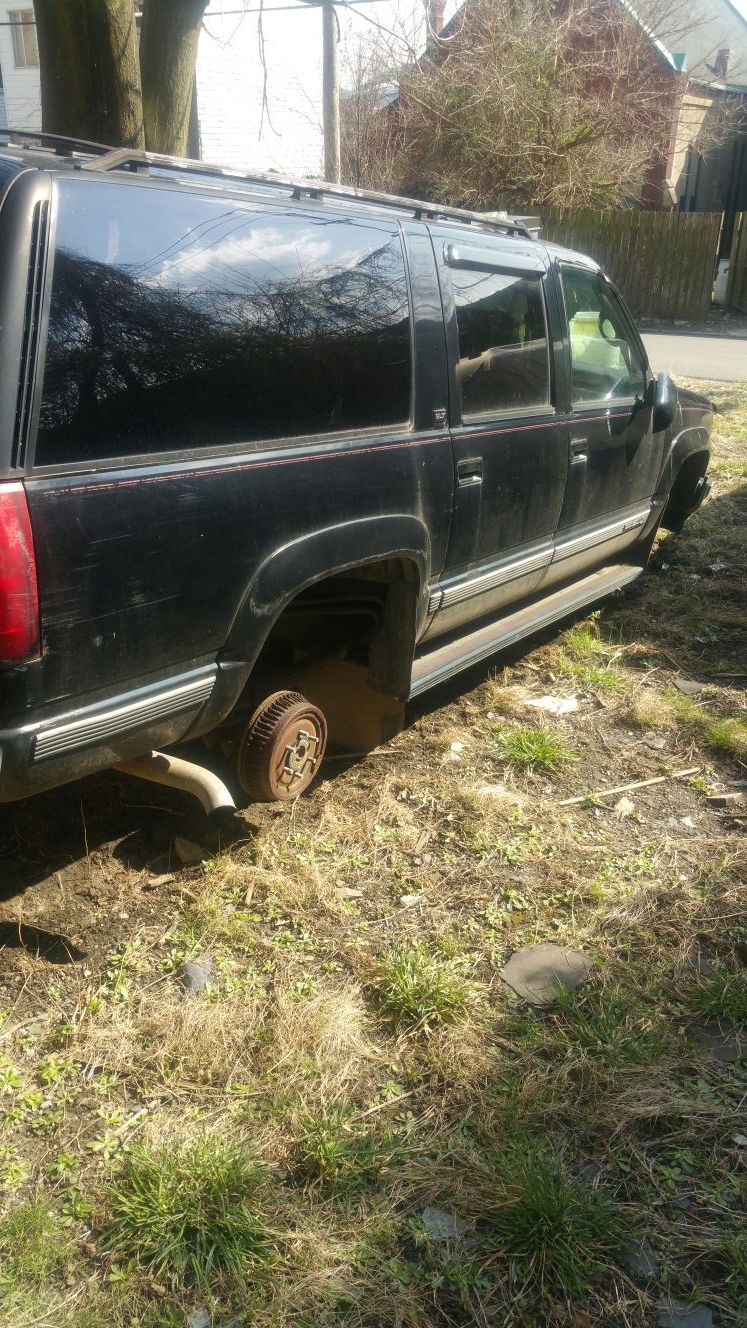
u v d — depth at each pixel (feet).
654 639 18.03
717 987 9.56
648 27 80.07
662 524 21.84
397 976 9.52
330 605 12.19
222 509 9.29
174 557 8.91
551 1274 7.03
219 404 9.29
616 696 15.79
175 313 8.87
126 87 22.71
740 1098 8.48
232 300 9.43
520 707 15.33
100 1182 7.54
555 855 11.75
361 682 13.20
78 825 11.83
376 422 11.23
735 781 13.56
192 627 9.28
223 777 12.91
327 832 11.94
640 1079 8.61
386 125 75.77
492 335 13.29
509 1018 9.29
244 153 72.02
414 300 11.78
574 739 14.52
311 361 10.32
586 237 68.28
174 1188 7.41
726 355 51.31
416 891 11.09
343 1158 7.74
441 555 12.55
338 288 10.69
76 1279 6.88
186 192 9.24
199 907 10.46
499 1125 8.16
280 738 11.29
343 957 10.02
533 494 14.32
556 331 14.79
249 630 9.86
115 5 21.93
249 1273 6.93
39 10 22.18
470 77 72.23
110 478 8.31
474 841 11.92
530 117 71.56
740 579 20.81
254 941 10.14
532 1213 7.30
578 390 15.56
